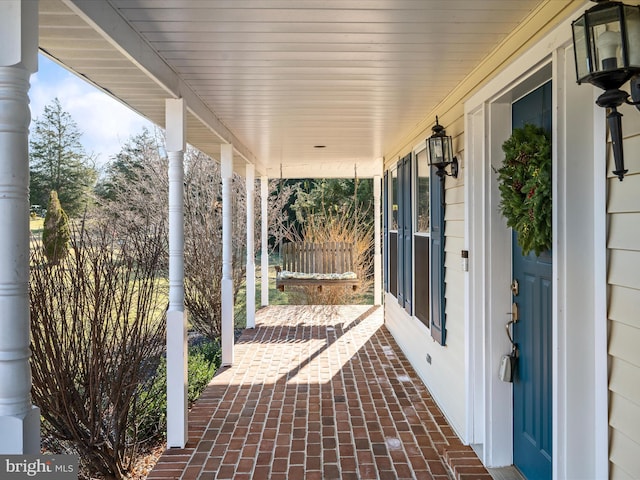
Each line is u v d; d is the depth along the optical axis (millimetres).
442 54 2756
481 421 3174
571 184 1942
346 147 6246
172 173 3254
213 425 3615
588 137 1947
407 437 3383
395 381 4652
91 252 3604
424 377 4555
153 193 7820
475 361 3154
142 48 2502
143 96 3309
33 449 1568
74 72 2822
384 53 2752
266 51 2703
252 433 3467
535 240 2246
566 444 1930
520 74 2334
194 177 7758
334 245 7703
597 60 1394
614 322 1653
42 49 2441
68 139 10680
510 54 2467
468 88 3178
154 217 7367
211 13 2213
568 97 1941
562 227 1948
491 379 2887
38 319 3219
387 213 7039
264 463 3012
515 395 2857
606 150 1675
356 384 4574
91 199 9336
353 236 10500
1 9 1527
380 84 3377
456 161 3434
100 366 3342
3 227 1535
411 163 5039
